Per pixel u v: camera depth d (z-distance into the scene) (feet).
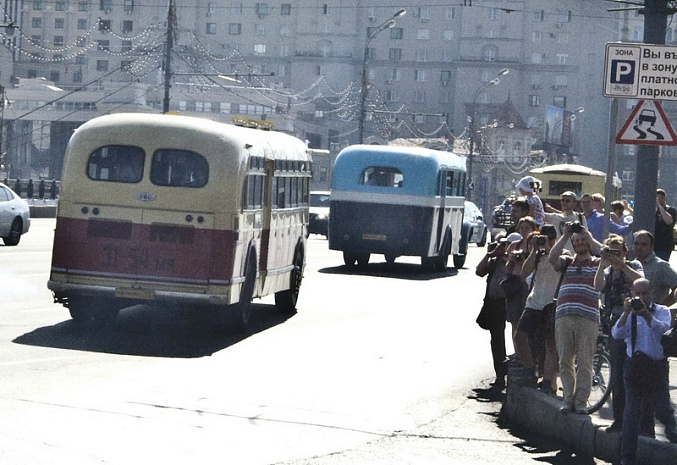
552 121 572.51
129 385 52.26
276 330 76.95
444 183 143.02
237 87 585.63
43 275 102.27
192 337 71.15
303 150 89.81
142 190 70.08
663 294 49.37
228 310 72.28
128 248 70.03
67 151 70.90
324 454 40.63
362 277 128.67
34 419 43.14
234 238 70.03
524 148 569.23
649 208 59.31
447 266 161.27
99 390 50.34
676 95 55.26
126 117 71.36
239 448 40.78
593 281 46.06
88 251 70.33
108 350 63.21
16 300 84.43
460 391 56.44
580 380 45.96
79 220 70.49
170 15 227.40
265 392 52.70
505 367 59.16
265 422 45.88
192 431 43.21
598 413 46.93
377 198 137.59
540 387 51.03
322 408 49.65
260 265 77.87
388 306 97.19
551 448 44.04
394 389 55.83
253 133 76.89
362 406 50.80
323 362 63.41
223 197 69.87
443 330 81.61
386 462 39.81
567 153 588.50
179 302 69.77
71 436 40.63
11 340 64.69
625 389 40.70
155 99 605.31
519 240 57.88
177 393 51.01
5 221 139.74
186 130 70.54
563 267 46.60
